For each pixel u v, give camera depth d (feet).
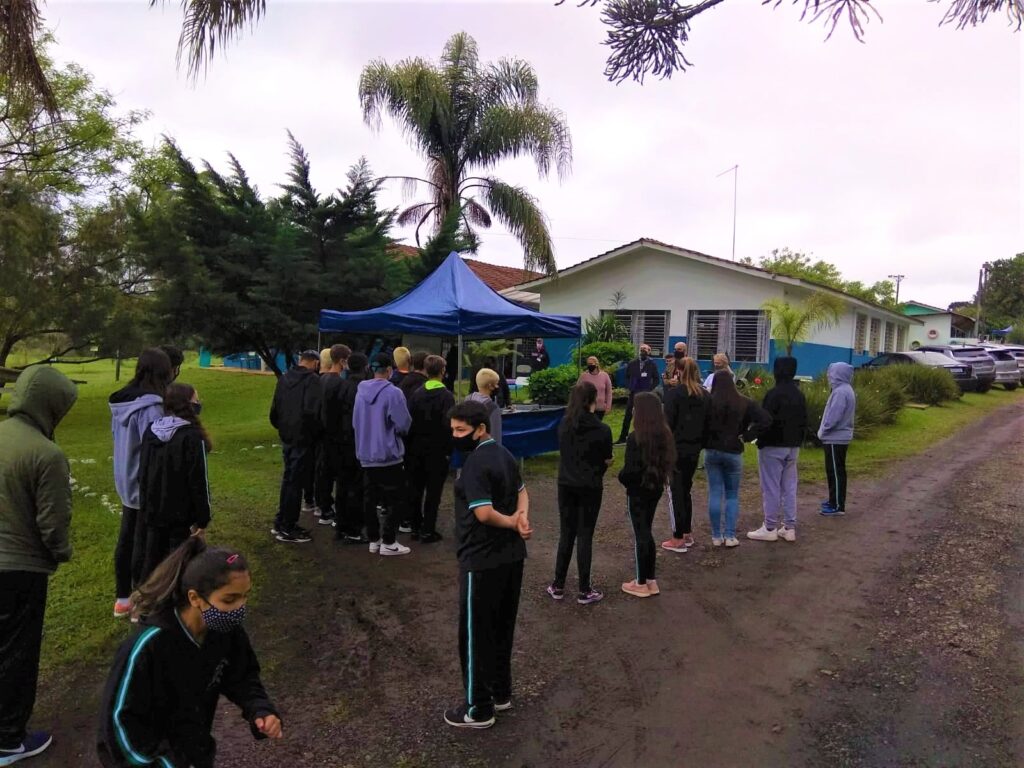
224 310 37.70
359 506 20.81
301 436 20.33
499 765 10.25
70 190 58.29
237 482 28.58
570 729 11.21
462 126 57.88
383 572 18.42
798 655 13.78
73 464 31.99
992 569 18.39
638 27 10.62
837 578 18.04
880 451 37.09
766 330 60.23
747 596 16.87
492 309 28.99
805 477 30.83
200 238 39.58
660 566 19.04
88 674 12.73
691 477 20.16
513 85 58.23
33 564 9.90
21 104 12.88
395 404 19.16
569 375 40.04
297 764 10.25
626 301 67.10
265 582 17.56
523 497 11.68
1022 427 47.50
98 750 6.46
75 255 48.19
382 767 10.19
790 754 10.46
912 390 59.36
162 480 13.20
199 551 6.77
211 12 9.54
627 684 12.67
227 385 75.51
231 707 11.96
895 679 12.73
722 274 62.23
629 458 16.43
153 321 39.99
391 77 55.52
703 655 13.82
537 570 18.80
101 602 15.83
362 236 41.96
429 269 45.93
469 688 11.09
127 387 14.49
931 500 26.25
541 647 14.15
